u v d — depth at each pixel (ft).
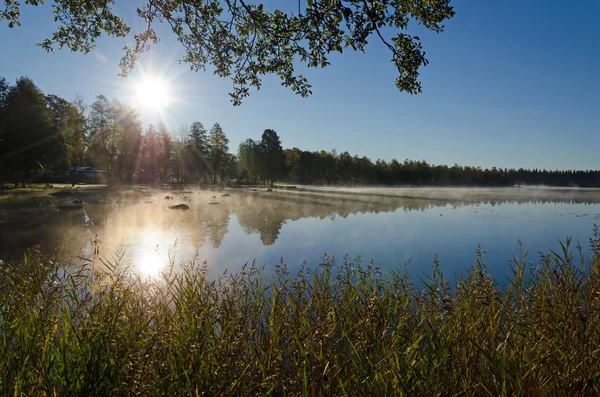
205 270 17.67
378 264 29.76
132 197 105.40
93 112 161.58
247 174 255.29
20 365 7.72
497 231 49.98
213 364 8.04
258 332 11.31
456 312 11.28
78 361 7.59
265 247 37.65
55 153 113.91
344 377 8.45
